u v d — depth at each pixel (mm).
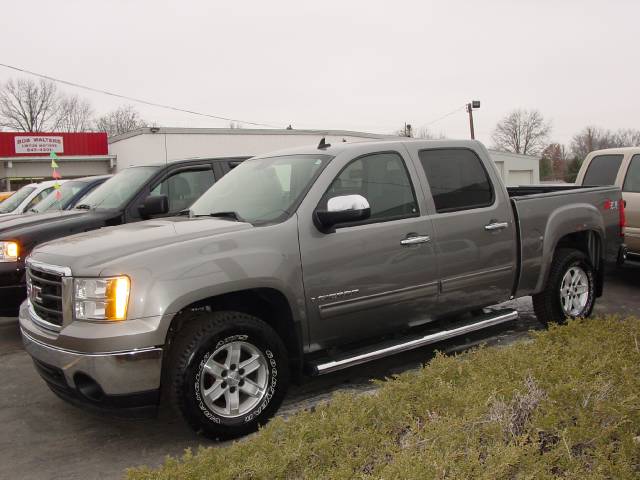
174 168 7648
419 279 4883
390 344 4809
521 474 2375
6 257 6336
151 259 3775
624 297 7895
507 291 5613
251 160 5566
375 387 4902
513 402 2896
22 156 33094
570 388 2941
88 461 3838
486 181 5488
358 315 4582
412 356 5652
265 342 4031
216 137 34906
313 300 4328
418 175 5051
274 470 2561
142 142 34031
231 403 3916
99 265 3744
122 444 4066
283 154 5242
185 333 3832
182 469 2664
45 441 4164
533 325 6559
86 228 6785
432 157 5230
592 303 6387
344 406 3084
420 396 3184
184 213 5191
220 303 4207
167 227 4406
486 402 2861
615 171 8953
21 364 6004
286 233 4250
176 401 3730
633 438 2635
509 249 5531
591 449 2596
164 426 4336
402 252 4770
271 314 4391
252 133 35531
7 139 32781
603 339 4035
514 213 5613
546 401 2848
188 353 3736
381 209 4781
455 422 2707
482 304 5438
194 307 4031
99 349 3594
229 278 3920
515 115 90125
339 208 4297
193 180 7809
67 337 3713
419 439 2688
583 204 6250
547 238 5828
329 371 4363
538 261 5777
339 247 4449
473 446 2537
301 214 4371
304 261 4285
